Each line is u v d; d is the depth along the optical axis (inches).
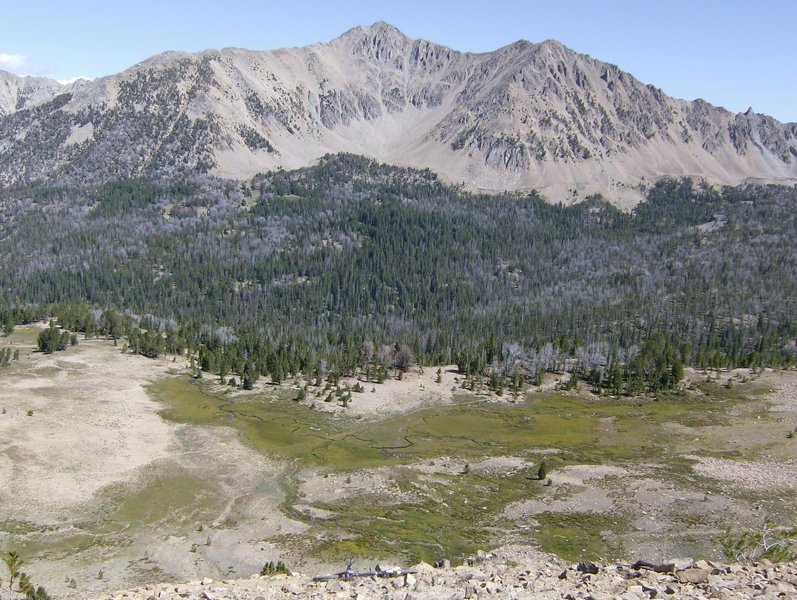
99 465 4650.6
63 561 3316.9
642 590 1150.3
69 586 3043.8
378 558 3336.6
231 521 3917.3
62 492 4148.6
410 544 3528.5
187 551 3496.6
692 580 1214.3
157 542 3599.9
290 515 4003.4
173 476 4596.5
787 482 4431.6
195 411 6181.1
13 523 3686.0
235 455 5108.3
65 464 4579.2
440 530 3740.2
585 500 4173.2
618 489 4350.4
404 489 4443.9
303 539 3631.9
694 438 5693.9
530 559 3238.2
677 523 3727.9
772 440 5506.9
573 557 3267.7
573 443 5649.6
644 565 1336.1
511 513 3993.6
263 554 3447.3
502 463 5036.9
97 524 3789.4
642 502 4082.2
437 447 5546.3
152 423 5703.7
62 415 5561.0
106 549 3489.2
